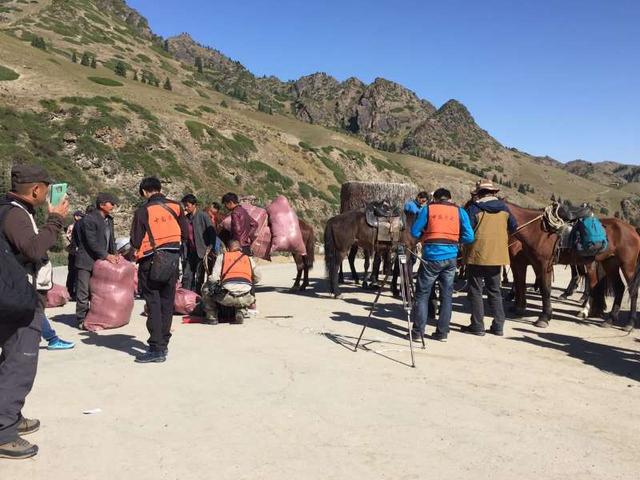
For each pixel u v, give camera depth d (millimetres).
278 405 5098
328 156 93750
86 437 4281
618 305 9930
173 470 3777
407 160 187625
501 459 4117
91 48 135875
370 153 113562
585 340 8469
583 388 6000
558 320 10172
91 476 3664
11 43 75625
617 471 3986
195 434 4395
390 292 12945
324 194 69312
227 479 3670
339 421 4758
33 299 3775
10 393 3906
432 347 7586
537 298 13344
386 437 4449
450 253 7691
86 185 41844
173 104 72625
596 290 10531
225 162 59406
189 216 10258
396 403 5258
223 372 6086
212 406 5031
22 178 3965
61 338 7629
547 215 9180
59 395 5207
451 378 6152
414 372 6324
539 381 6199
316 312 9977
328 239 11758
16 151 40062
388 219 11469
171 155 52781
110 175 45219
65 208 4102
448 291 7961
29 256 3850
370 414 4945
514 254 10070
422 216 7805
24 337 3963
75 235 8453
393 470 3873
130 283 8406
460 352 7363
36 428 4375
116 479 3637
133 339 7609
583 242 9141
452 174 179625
